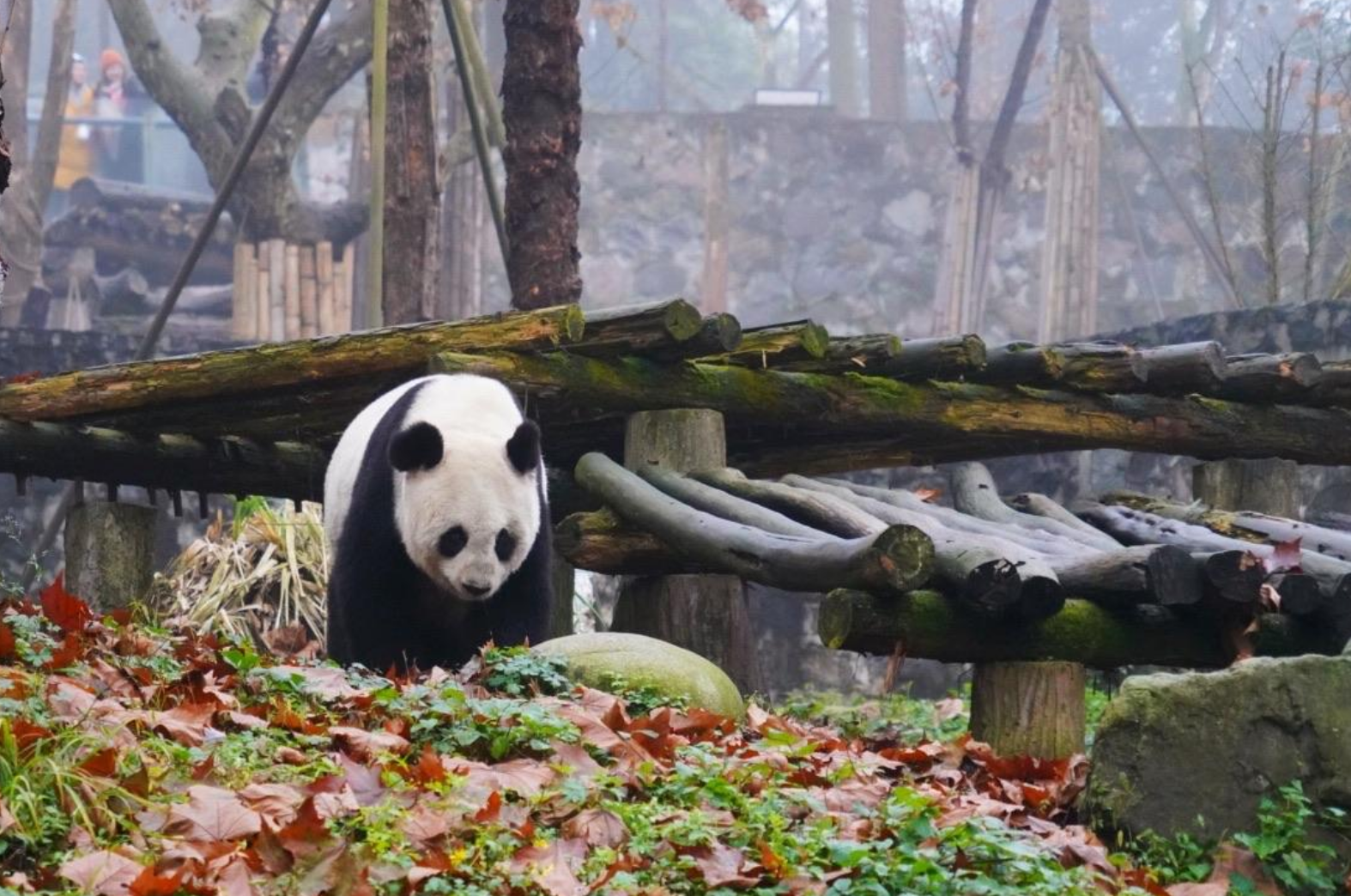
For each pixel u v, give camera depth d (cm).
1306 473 1388
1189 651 746
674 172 2356
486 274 2188
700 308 2353
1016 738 735
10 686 534
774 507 873
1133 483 1520
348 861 440
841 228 2362
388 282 1398
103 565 1111
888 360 954
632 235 2356
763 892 462
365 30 2086
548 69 1192
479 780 525
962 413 1002
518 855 472
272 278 1998
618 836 496
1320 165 1997
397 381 942
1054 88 2083
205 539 1218
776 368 966
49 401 994
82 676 604
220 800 471
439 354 882
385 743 563
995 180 2139
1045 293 2053
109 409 984
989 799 603
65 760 480
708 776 555
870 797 577
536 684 675
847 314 2361
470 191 2045
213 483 1134
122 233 2338
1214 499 1087
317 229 2086
